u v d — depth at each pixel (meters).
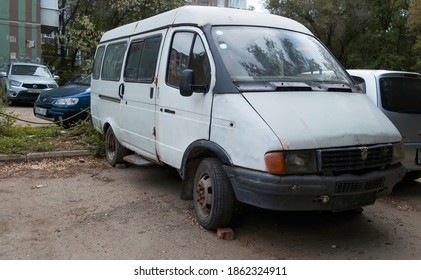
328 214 5.46
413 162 6.11
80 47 25.23
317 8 34.38
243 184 4.15
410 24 29.72
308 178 3.93
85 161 7.91
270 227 4.95
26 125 10.86
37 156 7.77
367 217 5.44
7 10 25.89
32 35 26.84
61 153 8.01
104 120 7.67
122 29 7.39
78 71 26.84
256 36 5.11
